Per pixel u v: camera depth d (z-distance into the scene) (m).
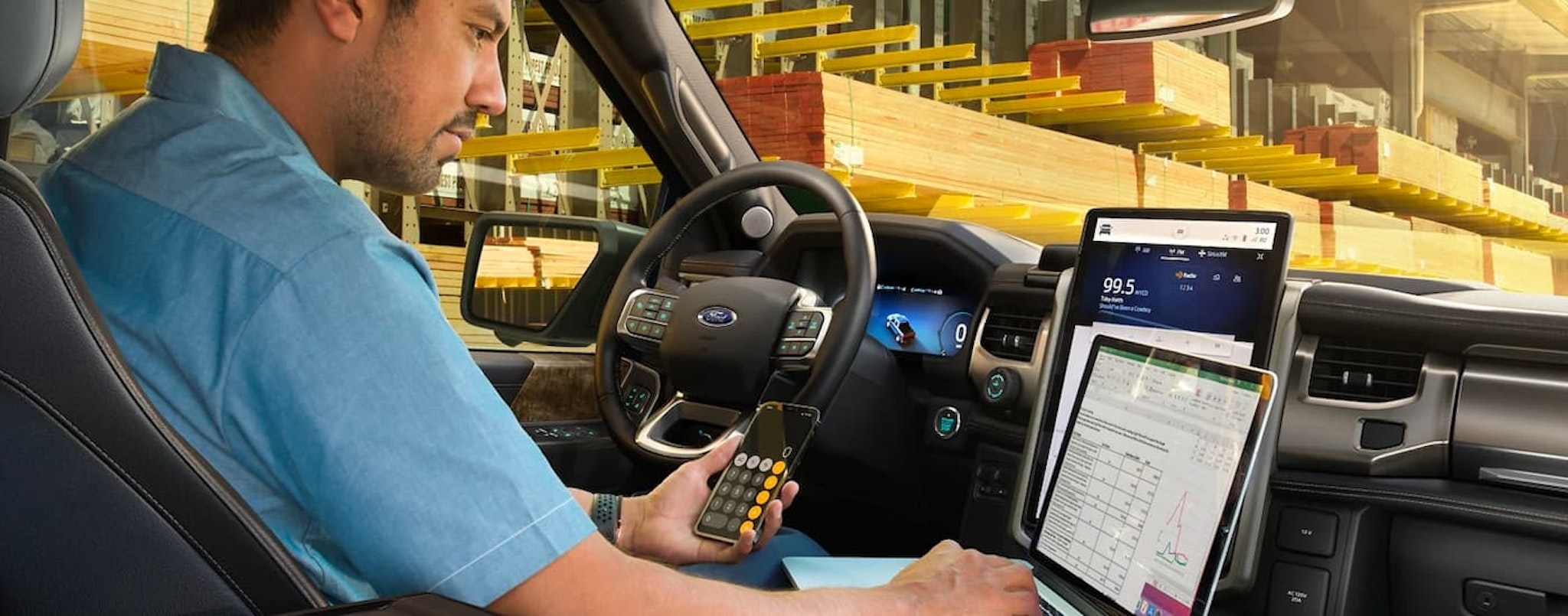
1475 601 1.17
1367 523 1.22
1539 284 3.46
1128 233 1.35
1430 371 1.20
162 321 0.83
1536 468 1.12
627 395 1.87
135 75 2.12
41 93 0.76
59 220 0.89
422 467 0.82
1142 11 1.66
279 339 0.81
